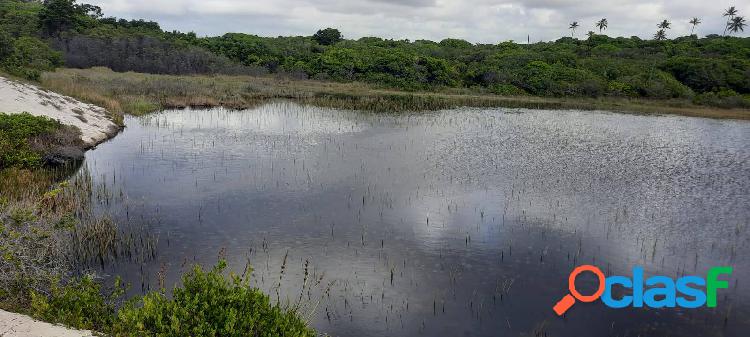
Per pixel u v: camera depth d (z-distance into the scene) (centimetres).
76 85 3647
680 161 2477
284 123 3244
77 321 714
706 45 8288
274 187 1803
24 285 806
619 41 9288
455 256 1264
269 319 680
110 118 2950
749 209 1695
